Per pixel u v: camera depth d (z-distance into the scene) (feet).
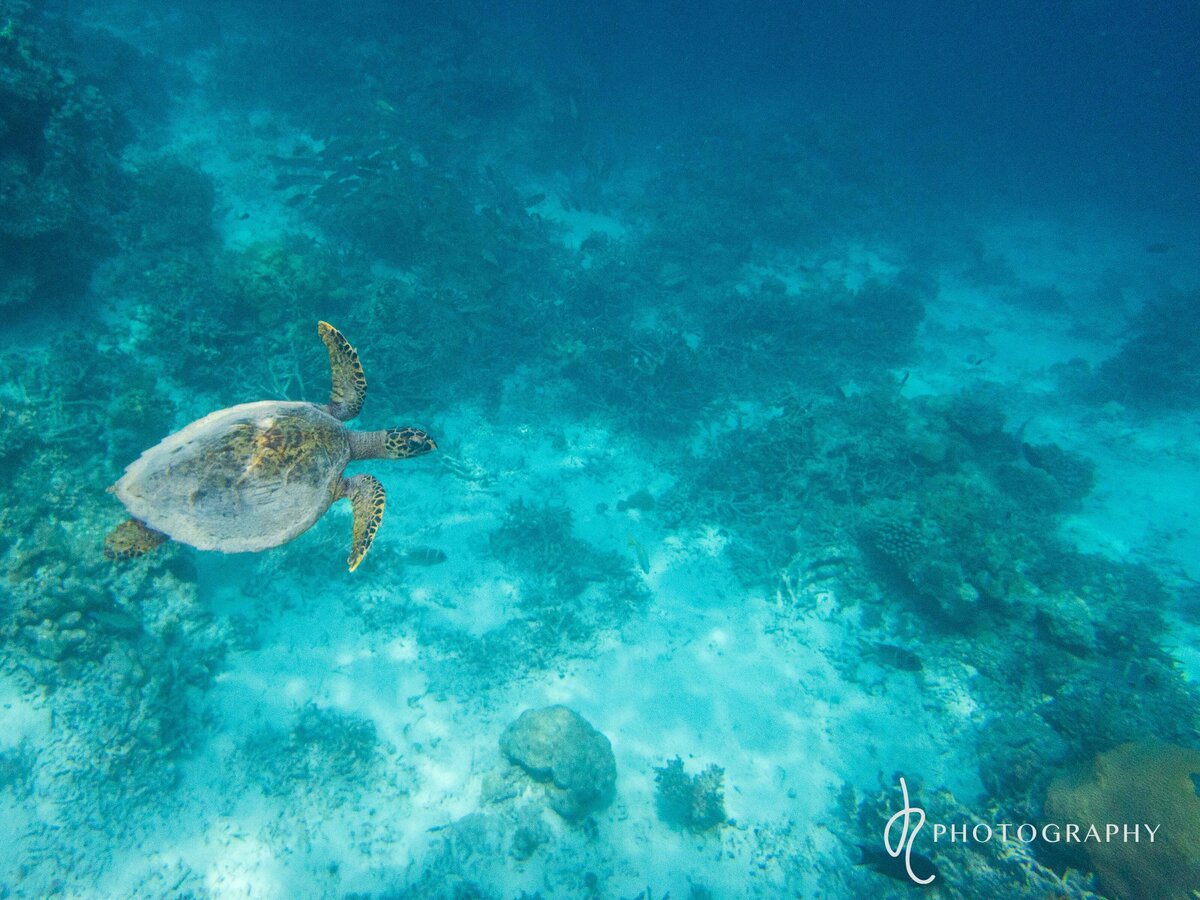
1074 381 76.07
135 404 33.68
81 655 26.58
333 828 27.48
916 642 38.19
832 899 27.84
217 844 26.09
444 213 56.49
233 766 28.35
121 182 47.11
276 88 74.28
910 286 92.79
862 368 65.57
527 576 39.11
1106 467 59.72
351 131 67.51
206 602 33.32
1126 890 22.11
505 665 34.45
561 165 93.25
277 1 90.43
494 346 52.01
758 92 184.55
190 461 17.66
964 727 34.19
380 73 82.99
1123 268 123.95
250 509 17.69
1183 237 149.59
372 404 43.45
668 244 77.51
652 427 50.90
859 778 32.45
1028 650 35.94
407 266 54.95
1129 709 30.50
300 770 28.48
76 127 42.98
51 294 38.58
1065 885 23.11
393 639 34.53
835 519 43.65
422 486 42.42
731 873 28.60
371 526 19.24
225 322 41.50
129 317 40.78
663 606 39.29
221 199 54.70
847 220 106.63
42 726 25.30
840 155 114.52
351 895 25.80
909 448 47.16
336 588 35.83
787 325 65.00
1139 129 251.60
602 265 68.80
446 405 47.14
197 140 61.67
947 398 53.62
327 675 32.42
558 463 46.88
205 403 39.52
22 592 25.82
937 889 26.08
